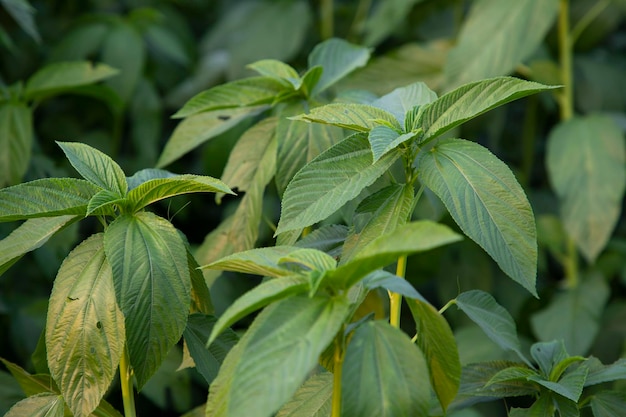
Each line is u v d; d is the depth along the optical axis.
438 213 1.70
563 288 2.40
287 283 1.35
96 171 1.49
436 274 2.35
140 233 1.46
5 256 1.48
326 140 1.63
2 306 2.01
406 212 1.44
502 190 1.42
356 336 1.35
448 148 1.45
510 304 2.40
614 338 2.33
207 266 1.40
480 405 2.06
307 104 1.68
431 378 1.42
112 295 1.46
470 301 1.51
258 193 1.69
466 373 1.56
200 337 1.53
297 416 1.49
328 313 1.32
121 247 1.44
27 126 1.93
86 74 1.96
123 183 1.49
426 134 1.46
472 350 2.05
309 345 1.30
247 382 1.30
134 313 1.43
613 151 2.27
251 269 1.40
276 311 1.33
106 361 1.45
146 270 1.44
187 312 1.45
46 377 1.57
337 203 1.42
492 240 1.41
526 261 1.41
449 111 1.46
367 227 1.45
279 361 1.30
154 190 1.46
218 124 1.76
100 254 1.47
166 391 2.03
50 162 2.04
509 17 2.30
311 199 1.43
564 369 1.53
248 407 1.29
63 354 1.45
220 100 1.67
